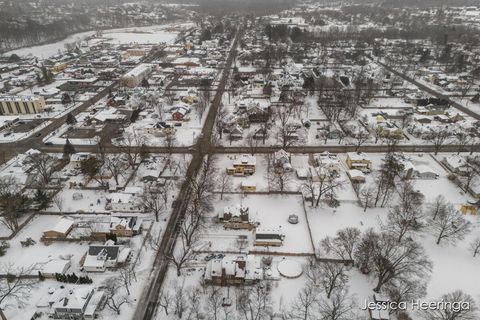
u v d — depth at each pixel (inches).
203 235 3868.1
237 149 5802.2
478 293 3134.8
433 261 3489.2
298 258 3545.8
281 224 4040.4
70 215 4202.8
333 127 6437.0
